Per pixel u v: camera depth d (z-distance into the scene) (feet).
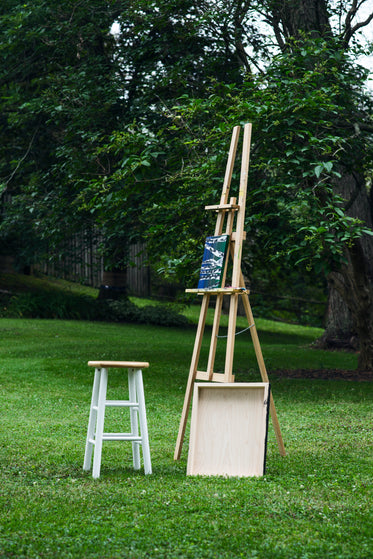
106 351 43.60
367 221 44.91
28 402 26.61
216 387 16.14
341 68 31.35
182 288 83.56
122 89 38.06
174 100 35.04
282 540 10.70
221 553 10.12
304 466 16.24
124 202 32.14
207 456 15.74
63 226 38.37
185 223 30.63
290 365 43.14
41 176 39.58
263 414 15.74
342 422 23.08
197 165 28.07
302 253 26.37
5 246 64.59
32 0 39.01
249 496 13.10
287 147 26.96
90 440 15.75
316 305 87.97
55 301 64.95
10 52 40.52
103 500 12.80
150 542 10.53
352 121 32.83
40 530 11.03
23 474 15.15
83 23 39.93
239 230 17.22
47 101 37.37
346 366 44.55
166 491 13.53
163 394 29.43
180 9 35.53
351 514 11.99
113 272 69.82
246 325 74.64
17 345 45.29
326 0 38.99
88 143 35.35
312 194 26.96
